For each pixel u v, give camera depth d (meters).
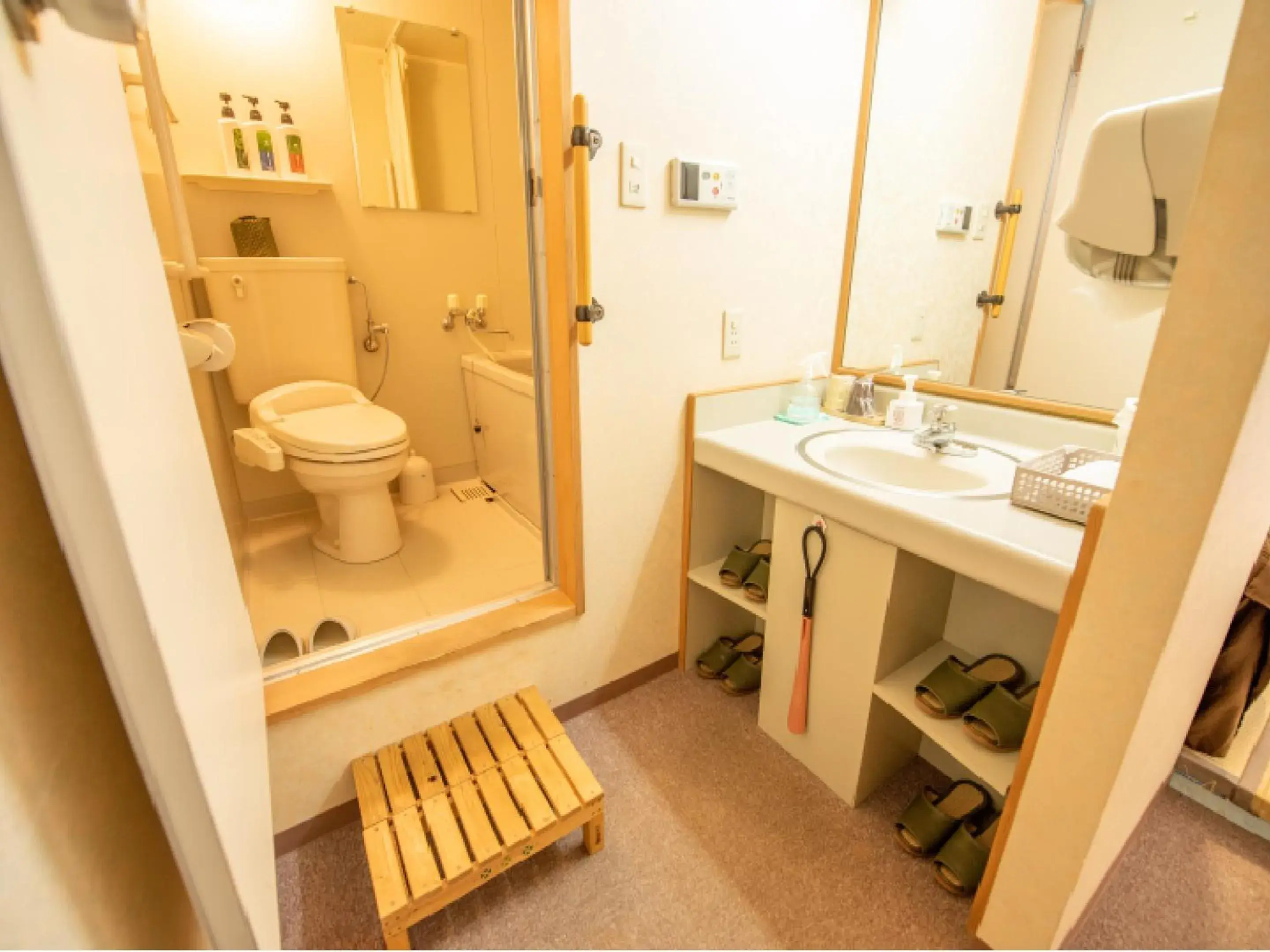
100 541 0.32
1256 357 0.58
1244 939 1.05
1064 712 0.82
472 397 2.66
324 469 1.81
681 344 1.44
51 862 0.36
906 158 1.51
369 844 1.03
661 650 1.72
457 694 1.33
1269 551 1.12
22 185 0.27
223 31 1.92
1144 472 0.69
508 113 2.48
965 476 1.23
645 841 1.23
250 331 2.03
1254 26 0.55
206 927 0.43
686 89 1.25
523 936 1.06
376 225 2.32
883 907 1.11
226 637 0.67
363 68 2.15
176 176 1.23
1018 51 1.26
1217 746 1.32
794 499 1.25
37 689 0.38
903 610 1.16
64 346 0.29
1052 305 1.29
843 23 1.45
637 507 1.51
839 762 1.31
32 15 0.30
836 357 1.78
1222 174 0.59
